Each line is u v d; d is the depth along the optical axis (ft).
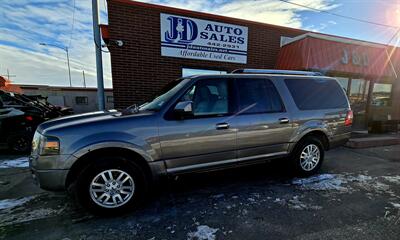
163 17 21.11
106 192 8.43
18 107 20.86
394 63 27.12
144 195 9.02
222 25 23.15
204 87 10.08
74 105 59.26
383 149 19.10
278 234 7.27
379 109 27.30
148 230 7.57
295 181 11.80
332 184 11.40
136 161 8.93
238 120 10.33
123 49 20.47
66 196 10.23
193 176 12.56
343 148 19.39
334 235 7.20
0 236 7.29
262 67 25.67
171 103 9.37
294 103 11.90
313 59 21.22
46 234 7.40
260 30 25.11
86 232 7.50
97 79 19.12
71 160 7.95
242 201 9.57
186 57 22.36
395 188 10.94
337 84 13.67
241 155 10.65
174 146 9.25
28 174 13.15
